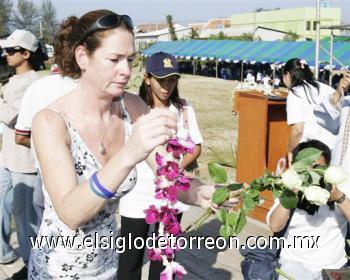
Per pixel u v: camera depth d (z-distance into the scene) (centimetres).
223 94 2456
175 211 182
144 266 441
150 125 147
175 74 343
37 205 384
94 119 190
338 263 301
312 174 170
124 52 170
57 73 299
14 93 386
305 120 473
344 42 2016
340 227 298
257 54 2836
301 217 294
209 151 1029
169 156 176
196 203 204
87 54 173
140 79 363
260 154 542
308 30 5553
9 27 5644
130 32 172
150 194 332
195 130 365
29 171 393
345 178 168
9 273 432
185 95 2389
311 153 173
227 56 3061
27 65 396
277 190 173
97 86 177
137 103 217
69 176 167
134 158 148
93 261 203
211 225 535
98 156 192
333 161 343
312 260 297
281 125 575
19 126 337
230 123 1477
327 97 470
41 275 203
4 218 436
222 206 185
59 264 199
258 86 640
